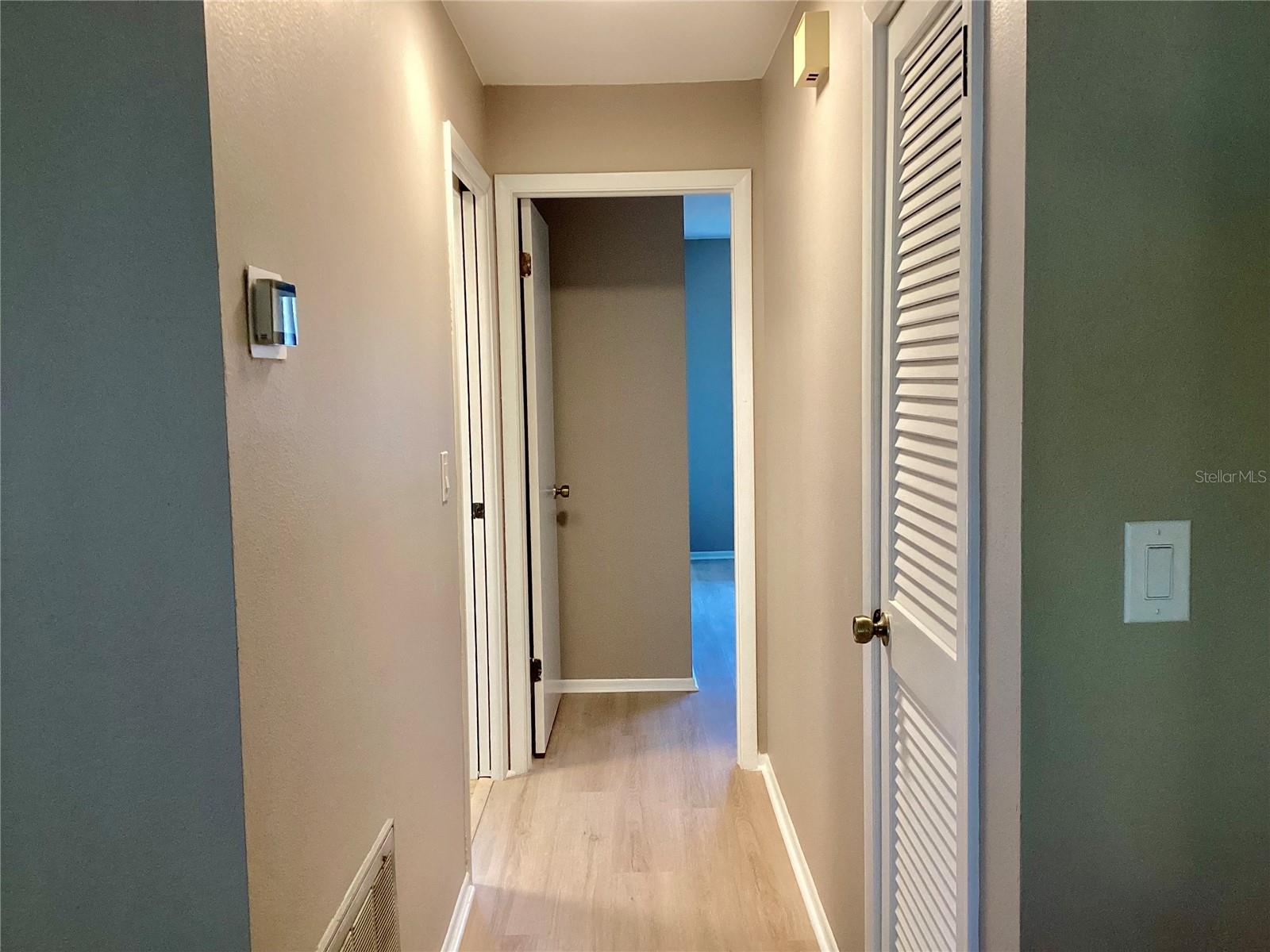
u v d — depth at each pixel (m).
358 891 1.60
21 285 1.10
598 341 4.17
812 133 2.34
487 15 2.60
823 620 2.32
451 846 2.42
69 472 1.12
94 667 1.14
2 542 1.12
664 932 2.47
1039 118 1.06
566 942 2.43
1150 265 1.08
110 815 1.15
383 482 1.79
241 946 1.16
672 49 2.93
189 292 1.10
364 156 1.69
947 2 1.34
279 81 1.28
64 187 1.09
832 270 2.13
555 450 4.22
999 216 1.14
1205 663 1.12
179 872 1.16
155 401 1.11
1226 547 1.11
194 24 1.07
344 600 1.55
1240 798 1.13
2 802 1.15
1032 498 1.09
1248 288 1.08
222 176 1.11
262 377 1.22
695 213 6.00
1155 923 1.14
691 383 7.53
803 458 2.55
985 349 1.20
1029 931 1.14
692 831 3.01
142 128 1.09
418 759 2.05
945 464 1.42
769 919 2.52
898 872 1.74
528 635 3.54
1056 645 1.11
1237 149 1.07
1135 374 1.09
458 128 2.68
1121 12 1.06
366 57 1.71
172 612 1.13
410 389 2.01
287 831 1.29
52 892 1.16
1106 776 1.12
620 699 4.24
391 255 1.87
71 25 1.08
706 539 7.63
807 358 2.46
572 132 3.26
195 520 1.12
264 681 1.22
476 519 3.35
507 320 3.35
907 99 1.56
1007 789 1.16
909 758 1.65
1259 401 1.09
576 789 3.32
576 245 4.13
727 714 4.04
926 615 1.53
